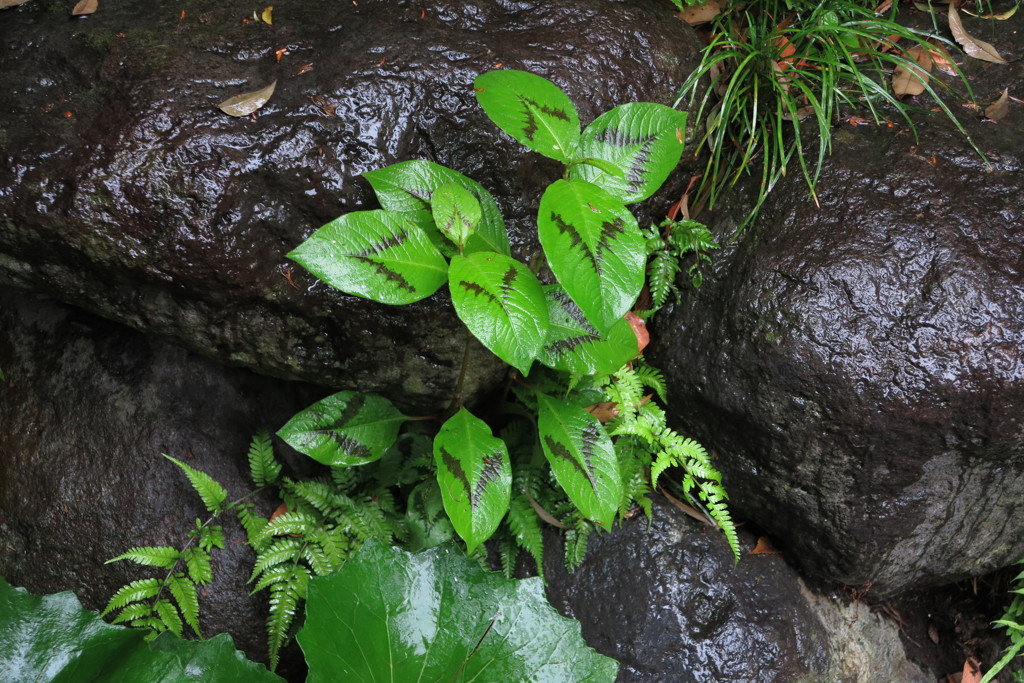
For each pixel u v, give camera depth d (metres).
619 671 2.70
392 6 2.54
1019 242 2.49
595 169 2.19
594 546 2.81
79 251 2.23
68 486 2.69
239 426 2.80
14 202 2.16
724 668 2.73
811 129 2.79
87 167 2.14
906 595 3.19
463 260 1.98
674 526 2.85
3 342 2.86
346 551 2.69
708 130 2.77
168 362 2.79
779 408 2.52
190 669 1.53
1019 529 2.85
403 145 2.30
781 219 2.64
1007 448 2.52
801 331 2.45
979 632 3.21
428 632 1.71
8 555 2.71
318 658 1.62
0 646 1.38
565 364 2.34
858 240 2.51
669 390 2.74
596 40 2.57
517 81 2.17
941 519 2.72
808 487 2.66
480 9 2.57
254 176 2.19
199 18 2.46
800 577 2.94
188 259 2.21
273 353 2.46
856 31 2.81
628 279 1.88
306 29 2.43
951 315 2.40
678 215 2.88
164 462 2.71
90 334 2.82
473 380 2.62
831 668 2.85
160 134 2.16
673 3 2.92
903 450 2.51
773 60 2.81
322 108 2.24
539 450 2.74
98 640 1.42
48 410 2.76
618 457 2.76
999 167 2.64
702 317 2.67
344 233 1.91
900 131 2.75
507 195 2.45
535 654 1.74
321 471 2.83
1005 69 2.91
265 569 2.63
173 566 2.62
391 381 2.56
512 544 2.82
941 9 3.13
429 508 2.67
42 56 2.33
